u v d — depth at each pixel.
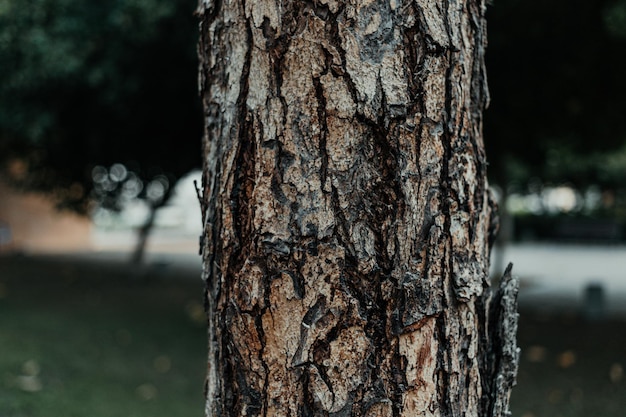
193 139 9.11
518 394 5.26
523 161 9.62
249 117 1.23
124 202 11.52
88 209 11.71
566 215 27.11
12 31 6.54
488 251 1.42
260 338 1.21
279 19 1.21
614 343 6.96
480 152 1.37
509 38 6.35
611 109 7.58
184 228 29.89
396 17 1.21
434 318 1.24
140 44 6.97
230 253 1.25
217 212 1.28
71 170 10.30
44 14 6.63
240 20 1.26
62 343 6.41
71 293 10.04
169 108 8.21
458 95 1.27
